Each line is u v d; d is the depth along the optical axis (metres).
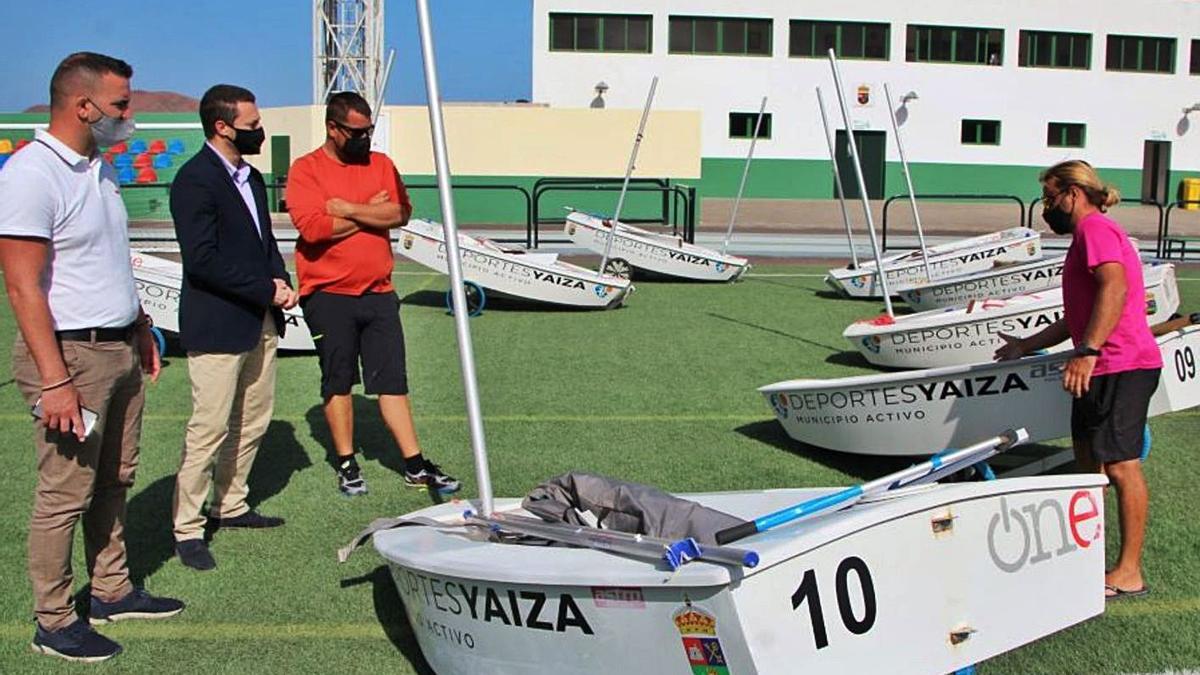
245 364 5.25
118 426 4.18
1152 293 8.32
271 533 5.37
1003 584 3.51
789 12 37.88
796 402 6.50
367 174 5.79
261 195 5.10
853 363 9.69
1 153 25.41
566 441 7.08
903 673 3.30
